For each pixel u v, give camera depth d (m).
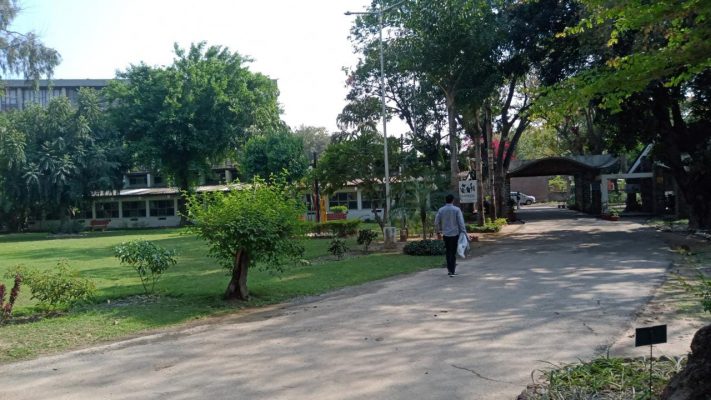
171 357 6.58
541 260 14.60
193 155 46.38
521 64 24.05
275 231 10.03
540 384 5.02
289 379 5.54
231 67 47.47
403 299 9.73
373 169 21.97
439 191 22.47
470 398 4.83
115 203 55.00
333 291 11.06
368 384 5.29
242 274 10.34
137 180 57.34
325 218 33.22
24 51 25.31
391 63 24.67
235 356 6.50
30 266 17.73
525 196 67.25
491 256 16.12
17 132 43.06
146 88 46.00
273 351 6.64
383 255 17.70
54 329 8.25
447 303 9.16
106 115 48.34
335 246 17.58
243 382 5.51
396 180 21.91
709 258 13.73
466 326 7.47
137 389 5.44
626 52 16.44
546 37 21.73
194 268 15.85
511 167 39.88
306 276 13.09
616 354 5.86
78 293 9.71
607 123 23.31
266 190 10.55
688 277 10.88
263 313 9.16
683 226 23.34
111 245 27.56
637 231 23.14
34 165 43.81
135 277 14.23
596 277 11.26
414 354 6.24
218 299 10.39
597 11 5.12
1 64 25.42
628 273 11.66
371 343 6.80
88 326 8.41
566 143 53.78
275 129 49.84
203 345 7.11
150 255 10.75
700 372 3.81
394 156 21.92
